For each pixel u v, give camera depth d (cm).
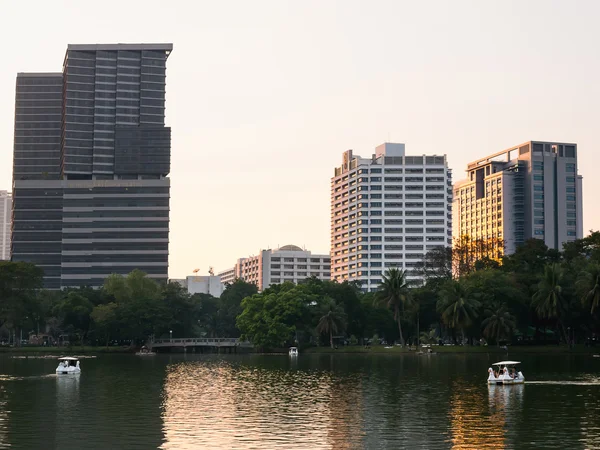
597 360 15375
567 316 18775
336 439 5406
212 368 14062
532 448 5028
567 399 7694
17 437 5581
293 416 6594
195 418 6500
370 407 7188
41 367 14550
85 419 6475
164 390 9131
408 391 8688
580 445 5119
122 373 12575
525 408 6988
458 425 5997
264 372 12538
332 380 10488
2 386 9781
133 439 5456
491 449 5012
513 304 19475
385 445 5172
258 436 5553
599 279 17175
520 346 19688
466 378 10562
